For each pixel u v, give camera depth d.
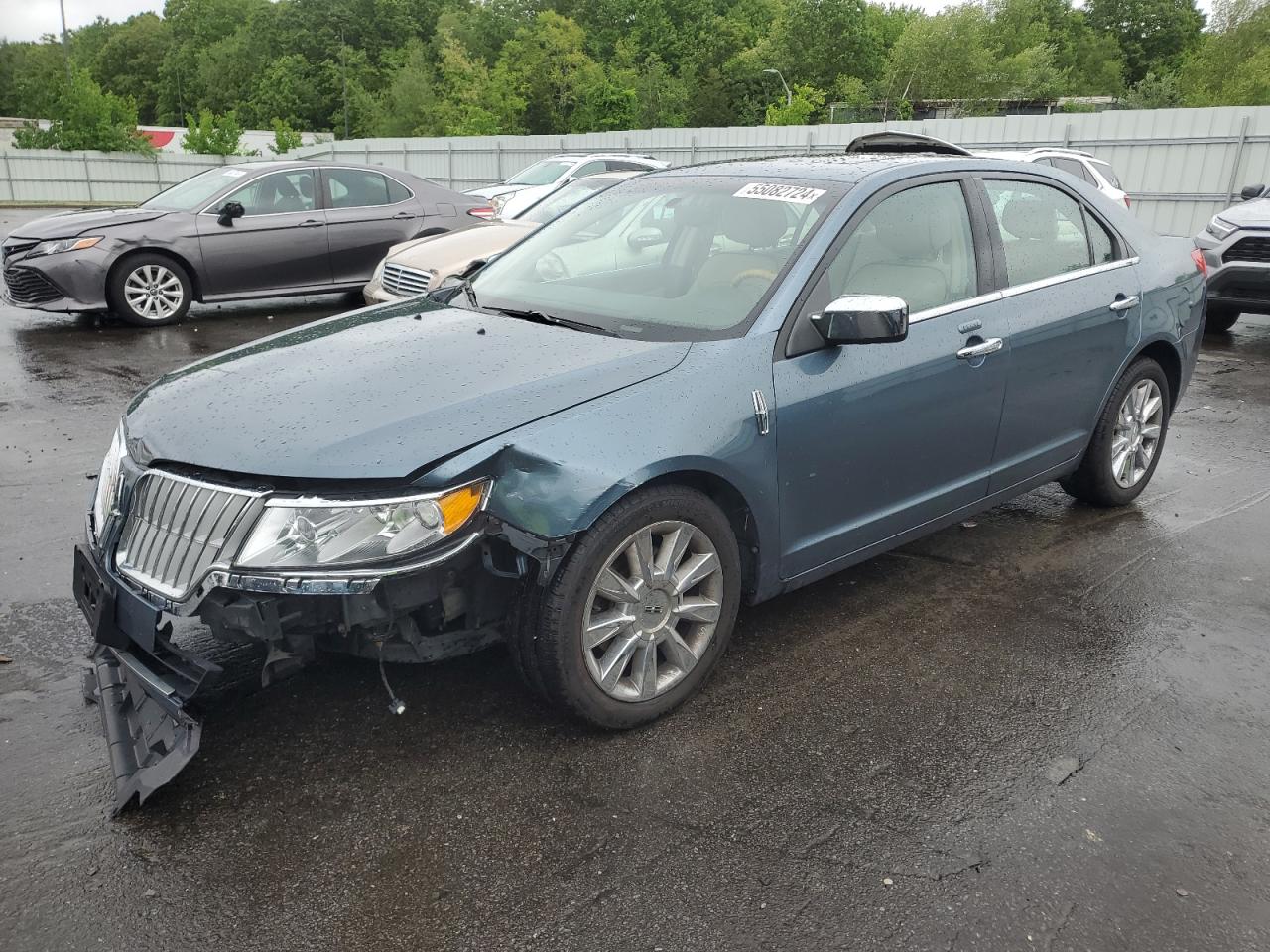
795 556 3.51
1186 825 2.79
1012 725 3.27
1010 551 4.70
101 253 9.77
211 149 43.81
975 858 2.64
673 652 3.23
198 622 3.81
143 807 2.78
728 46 94.81
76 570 3.23
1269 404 7.62
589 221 4.29
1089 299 4.52
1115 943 2.36
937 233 3.95
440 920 2.40
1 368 8.21
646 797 2.86
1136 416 5.09
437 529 2.68
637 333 3.42
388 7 101.56
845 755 3.09
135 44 120.94
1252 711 3.38
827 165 4.04
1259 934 2.40
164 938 2.33
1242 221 10.01
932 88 76.50
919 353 3.72
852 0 87.06
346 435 2.77
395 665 3.54
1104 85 98.06
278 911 2.42
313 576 2.61
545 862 2.60
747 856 2.63
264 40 103.44
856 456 3.58
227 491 2.73
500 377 3.05
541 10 101.81
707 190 4.04
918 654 3.73
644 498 2.99
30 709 3.24
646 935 2.36
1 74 95.31
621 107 68.62
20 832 2.66
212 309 11.51
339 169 11.12
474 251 8.21
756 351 3.29
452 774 2.95
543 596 2.88
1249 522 5.10
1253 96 56.28
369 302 8.65
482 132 62.84
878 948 2.33
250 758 3.01
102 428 6.48
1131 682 3.55
